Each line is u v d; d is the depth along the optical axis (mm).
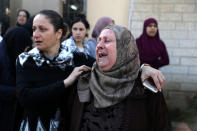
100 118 1694
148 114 1698
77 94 1816
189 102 5277
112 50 1663
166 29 6219
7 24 6828
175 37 6195
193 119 4301
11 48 2795
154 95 1695
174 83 6102
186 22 6176
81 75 1823
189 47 6168
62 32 1999
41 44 1891
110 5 6664
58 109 1953
